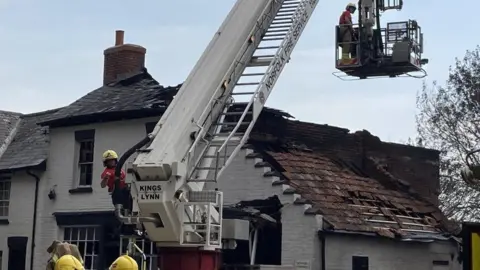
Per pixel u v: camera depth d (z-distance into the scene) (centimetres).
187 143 1380
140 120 2391
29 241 2595
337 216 2086
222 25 1541
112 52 2838
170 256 1352
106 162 1423
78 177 2531
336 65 2186
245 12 1564
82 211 2467
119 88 2683
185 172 1340
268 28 1617
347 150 2666
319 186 2223
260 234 2073
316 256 1989
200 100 1421
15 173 2677
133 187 1329
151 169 1312
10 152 2828
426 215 2509
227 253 2053
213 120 1450
